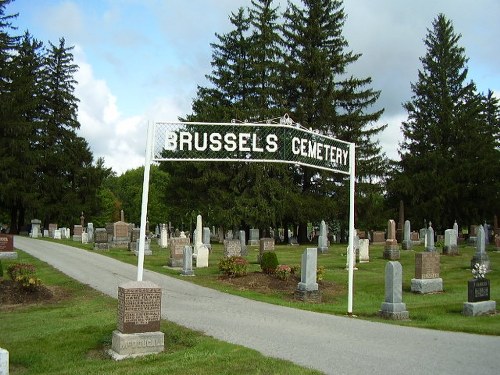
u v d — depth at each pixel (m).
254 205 46.41
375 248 38.56
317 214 46.97
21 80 49.62
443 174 54.84
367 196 49.94
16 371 8.84
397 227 56.34
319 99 49.34
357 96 50.91
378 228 56.94
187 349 9.58
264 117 47.22
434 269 19.91
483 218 55.75
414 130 59.25
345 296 18.58
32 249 32.09
